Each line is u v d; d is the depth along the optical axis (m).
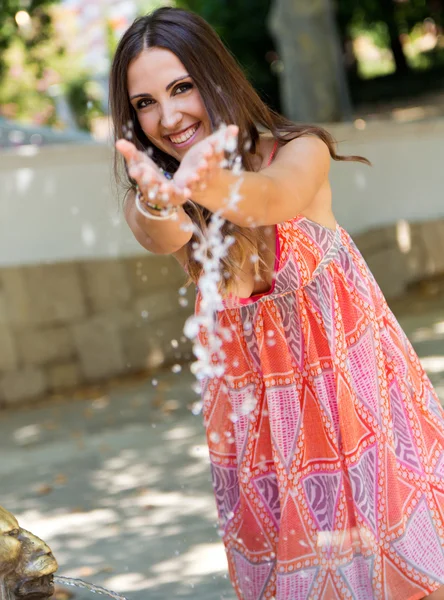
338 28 22.70
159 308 9.75
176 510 4.98
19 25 13.54
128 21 20.56
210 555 4.19
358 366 2.81
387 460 2.80
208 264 2.45
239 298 2.75
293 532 2.78
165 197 1.97
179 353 9.79
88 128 19.97
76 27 20.31
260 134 2.73
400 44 23.28
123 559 4.26
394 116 19.14
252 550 2.91
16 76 19.03
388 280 10.91
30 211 9.48
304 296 2.80
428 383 3.01
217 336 2.82
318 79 13.55
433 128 11.15
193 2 21.03
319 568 2.78
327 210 2.83
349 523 2.80
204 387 2.93
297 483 2.79
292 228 2.72
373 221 10.98
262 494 2.87
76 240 9.59
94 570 4.13
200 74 2.55
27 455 6.81
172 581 3.90
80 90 19.91
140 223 2.36
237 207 2.16
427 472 2.86
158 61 2.55
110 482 5.74
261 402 2.85
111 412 7.98
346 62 23.36
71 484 5.80
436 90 21.33
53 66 18.98
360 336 2.82
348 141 10.88
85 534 4.74
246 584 2.93
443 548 2.83
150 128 2.62
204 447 6.32
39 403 8.88
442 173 11.19
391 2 22.84
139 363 9.59
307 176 2.52
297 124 2.71
